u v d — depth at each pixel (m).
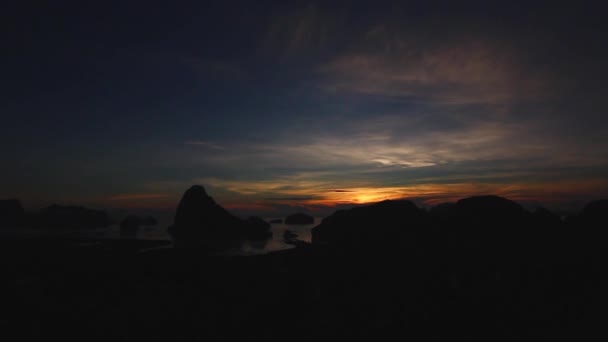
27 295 22.03
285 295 21.11
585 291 17.78
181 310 18.94
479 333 14.93
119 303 20.25
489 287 20.02
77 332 16.19
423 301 18.95
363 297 20.11
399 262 26.84
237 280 25.05
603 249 23.14
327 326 16.39
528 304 17.25
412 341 14.55
